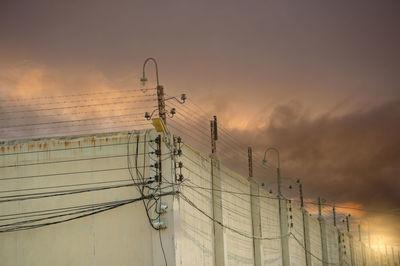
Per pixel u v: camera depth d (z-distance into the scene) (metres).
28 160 22.38
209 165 27.78
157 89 22.72
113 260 21.09
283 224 41.34
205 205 26.55
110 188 21.72
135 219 21.33
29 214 21.92
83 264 21.25
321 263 53.84
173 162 21.88
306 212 48.84
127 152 21.95
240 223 31.66
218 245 27.41
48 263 21.44
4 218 22.00
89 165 22.06
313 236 51.19
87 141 22.25
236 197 31.36
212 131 29.16
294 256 42.97
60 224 21.72
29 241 21.72
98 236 21.41
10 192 22.17
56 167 22.20
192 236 23.70
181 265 21.39
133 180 21.64
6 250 21.73
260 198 35.81
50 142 22.42
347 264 67.50
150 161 21.70
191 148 24.98
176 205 21.38
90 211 21.64
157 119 21.20
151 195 21.19
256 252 34.16
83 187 21.89
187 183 23.78
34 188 22.09
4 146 22.55
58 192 21.97
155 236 20.94
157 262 20.67
